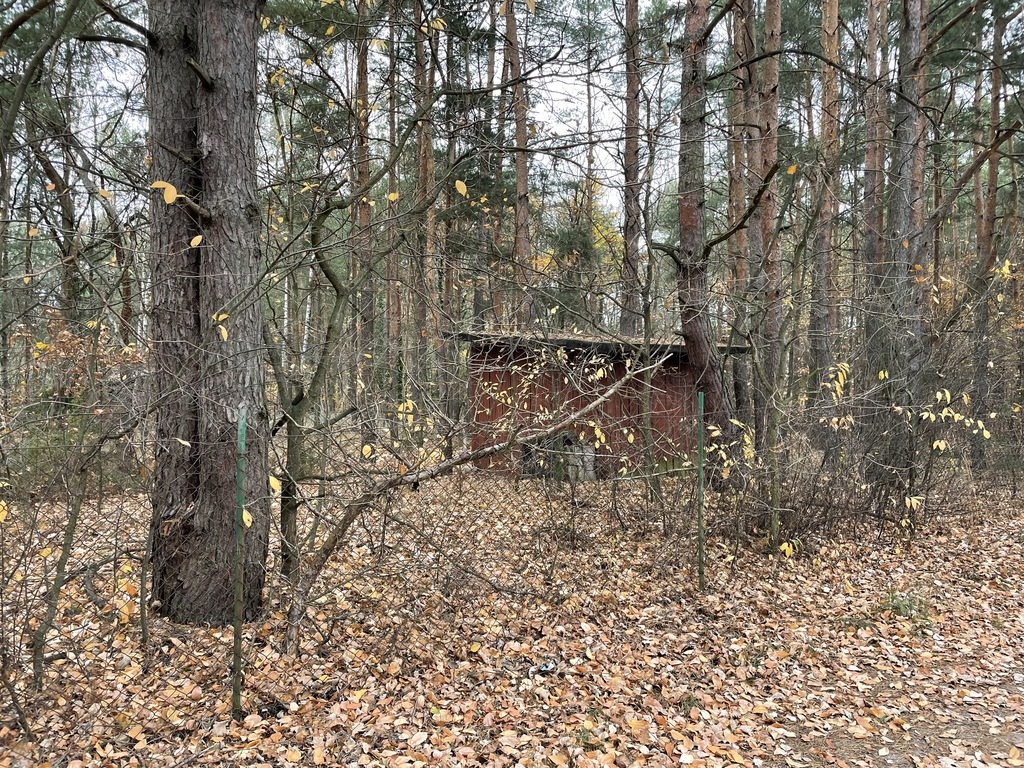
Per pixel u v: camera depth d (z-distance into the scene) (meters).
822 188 7.67
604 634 4.90
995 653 4.89
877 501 7.76
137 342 4.39
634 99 6.47
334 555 5.07
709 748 3.51
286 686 3.75
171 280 4.26
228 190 4.25
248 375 4.31
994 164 13.80
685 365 10.57
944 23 13.90
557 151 5.21
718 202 17.78
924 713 4.02
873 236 10.42
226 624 4.28
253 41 4.39
